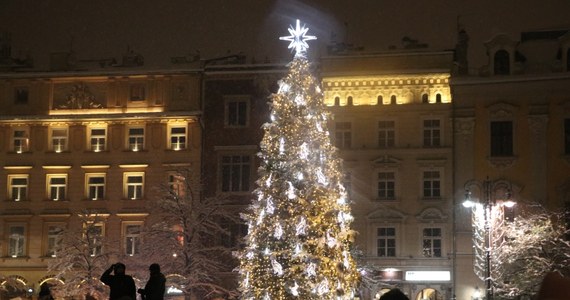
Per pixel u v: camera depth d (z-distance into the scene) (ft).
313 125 127.13
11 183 229.04
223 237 219.41
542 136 207.41
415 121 213.46
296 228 121.49
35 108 229.04
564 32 220.64
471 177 209.46
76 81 228.84
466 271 206.08
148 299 65.82
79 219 217.77
